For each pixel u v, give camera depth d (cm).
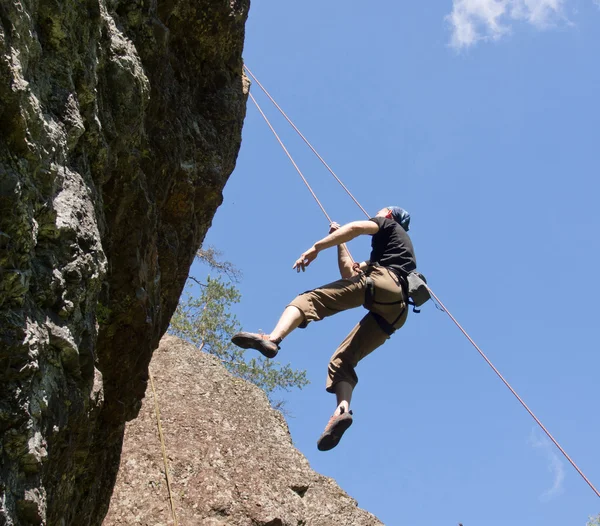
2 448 310
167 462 911
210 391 1042
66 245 363
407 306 568
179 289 628
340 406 534
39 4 371
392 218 616
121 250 497
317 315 540
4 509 302
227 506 880
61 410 362
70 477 432
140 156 493
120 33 466
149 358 553
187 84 609
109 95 450
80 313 383
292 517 910
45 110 363
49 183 351
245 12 638
